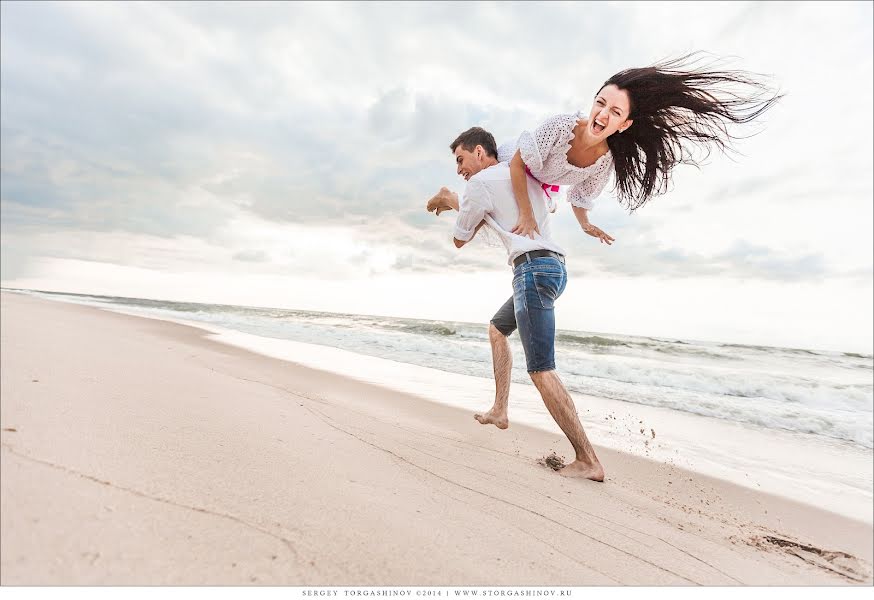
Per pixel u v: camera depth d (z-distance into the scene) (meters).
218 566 0.77
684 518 1.91
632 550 1.36
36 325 4.12
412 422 2.62
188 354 4.05
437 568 0.97
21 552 0.68
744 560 1.55
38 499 0.83
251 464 1.29
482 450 2.21
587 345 11.97
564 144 2.00
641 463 2.92
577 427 2.10
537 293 2.05
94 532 0.77
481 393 4.30
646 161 1.98
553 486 1.83
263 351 5.70
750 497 2.59
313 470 1.37
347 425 2.14
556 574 1.10
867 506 2.62
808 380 7.84
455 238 2.36
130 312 11.45
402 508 1.24
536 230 2.12
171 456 1.21
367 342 8.38
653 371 7.36
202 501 0.99
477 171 2.38
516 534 1.27
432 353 7.50
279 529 0.95
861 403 6.31
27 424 1.23
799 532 2.17
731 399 5.84
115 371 2.29
